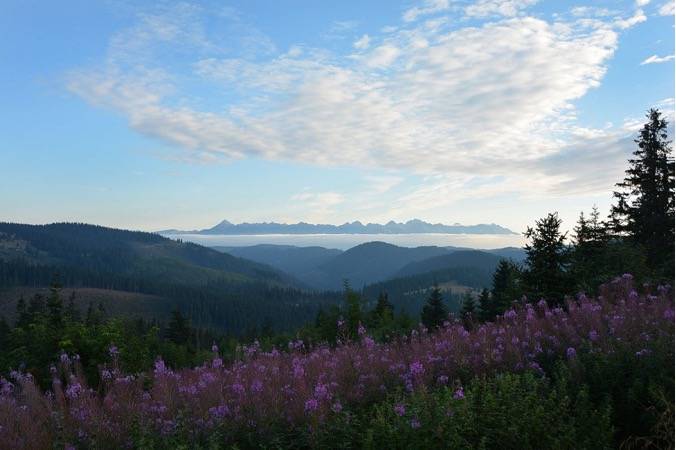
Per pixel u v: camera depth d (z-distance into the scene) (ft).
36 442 18.38
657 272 50.08
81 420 20.43
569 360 21.72
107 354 36.60
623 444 16.96
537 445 16.26
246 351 32.68
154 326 44.73
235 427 19.13
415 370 22.58
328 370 25.81
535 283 52.85
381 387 22.38
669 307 26.66
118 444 18.94
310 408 18.85
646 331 23.73
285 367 27.71
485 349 25.32
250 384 23.94
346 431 17.19
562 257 52.75
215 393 22.22
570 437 15.94
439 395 18.86
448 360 25.17
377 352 29.04
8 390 25.77
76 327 38.29
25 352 36.63
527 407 17.28
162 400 22.21
